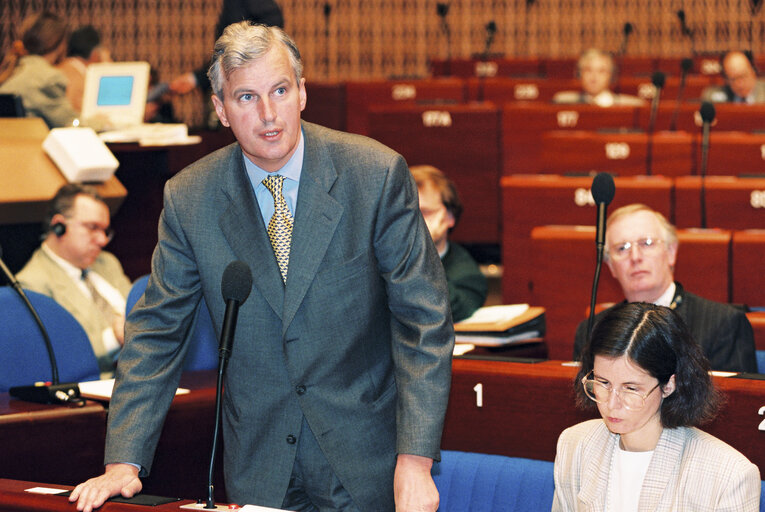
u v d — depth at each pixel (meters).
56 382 6.50
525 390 5.79
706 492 4.57
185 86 17.00
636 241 7.46
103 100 13.88
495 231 18.53
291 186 4.79
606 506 4.80
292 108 4.52
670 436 4.75
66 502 4.32
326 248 4.66
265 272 4.73
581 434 5.04
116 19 27.56
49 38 13.27
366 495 4.81
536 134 18.12
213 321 4.91
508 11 29.19
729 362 7.10
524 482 5.70
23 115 11.81
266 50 4.44
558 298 10.99
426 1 29.20
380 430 4.84
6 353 7.14
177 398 6.59
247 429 4.89
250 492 4.91
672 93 21.84
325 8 26.55
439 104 19.00
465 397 5.94
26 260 10.98
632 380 4.59
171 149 12.65
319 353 4.72
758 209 12.20
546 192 12.91
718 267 10.56
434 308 4.63
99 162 10.56
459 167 18.52
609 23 29.02
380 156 4.73
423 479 4.48
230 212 4.78
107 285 9.20
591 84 20.45
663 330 4.64
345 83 22.41
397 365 4.66
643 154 15.13
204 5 27.84
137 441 4.72
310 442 4.85
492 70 25.48
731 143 14.84
